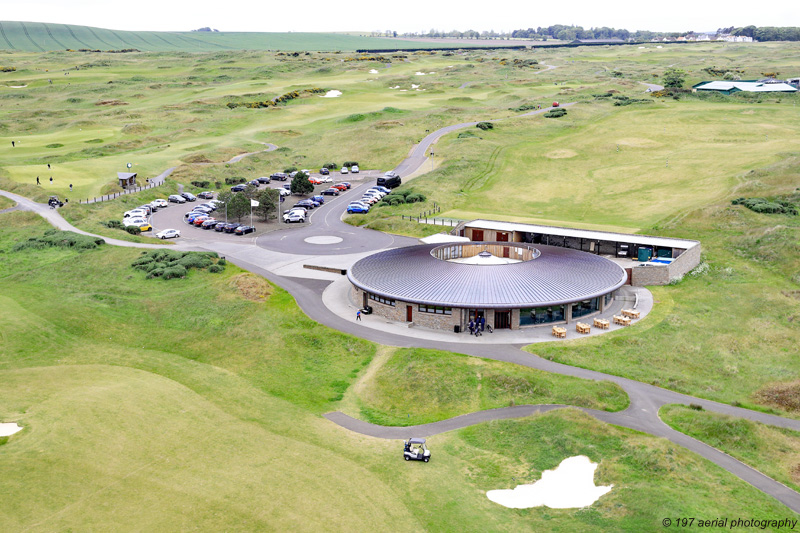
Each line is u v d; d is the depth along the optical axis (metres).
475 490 40.84
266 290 81.56
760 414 51.03
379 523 37.38
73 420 48.91
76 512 38.03
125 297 80.06
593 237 94.06
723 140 158.88
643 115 191.38
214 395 55.66
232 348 66.56
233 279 83.69
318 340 66.88
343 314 73.62
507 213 120.38
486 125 186.88
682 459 42.78
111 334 69.75
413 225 112.56
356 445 47.16
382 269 76.56
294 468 43.38
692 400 53.03
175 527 36.69
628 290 80.19
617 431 46.53
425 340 65.06
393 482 41.97
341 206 134.12
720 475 41.25
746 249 90.50
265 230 116.31
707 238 96.69
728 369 58.94
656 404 52.03
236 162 169.62
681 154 149.12
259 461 44.31
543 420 48.31
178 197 138.25
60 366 60.94
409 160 167.75
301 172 144.25
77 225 112.75
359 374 60.47
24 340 65.56
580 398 52.00
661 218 109.00
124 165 157.25
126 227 113.00
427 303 66.44
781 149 140.62
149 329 71.81
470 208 124.81
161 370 61.16
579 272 73.25
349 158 176.12
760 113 184.75
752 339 64.75
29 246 101.06
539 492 40.31
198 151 176.00
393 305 71.19
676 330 66.62
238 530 36.53
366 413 53.00
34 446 44.97
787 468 42.44
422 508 39.00
